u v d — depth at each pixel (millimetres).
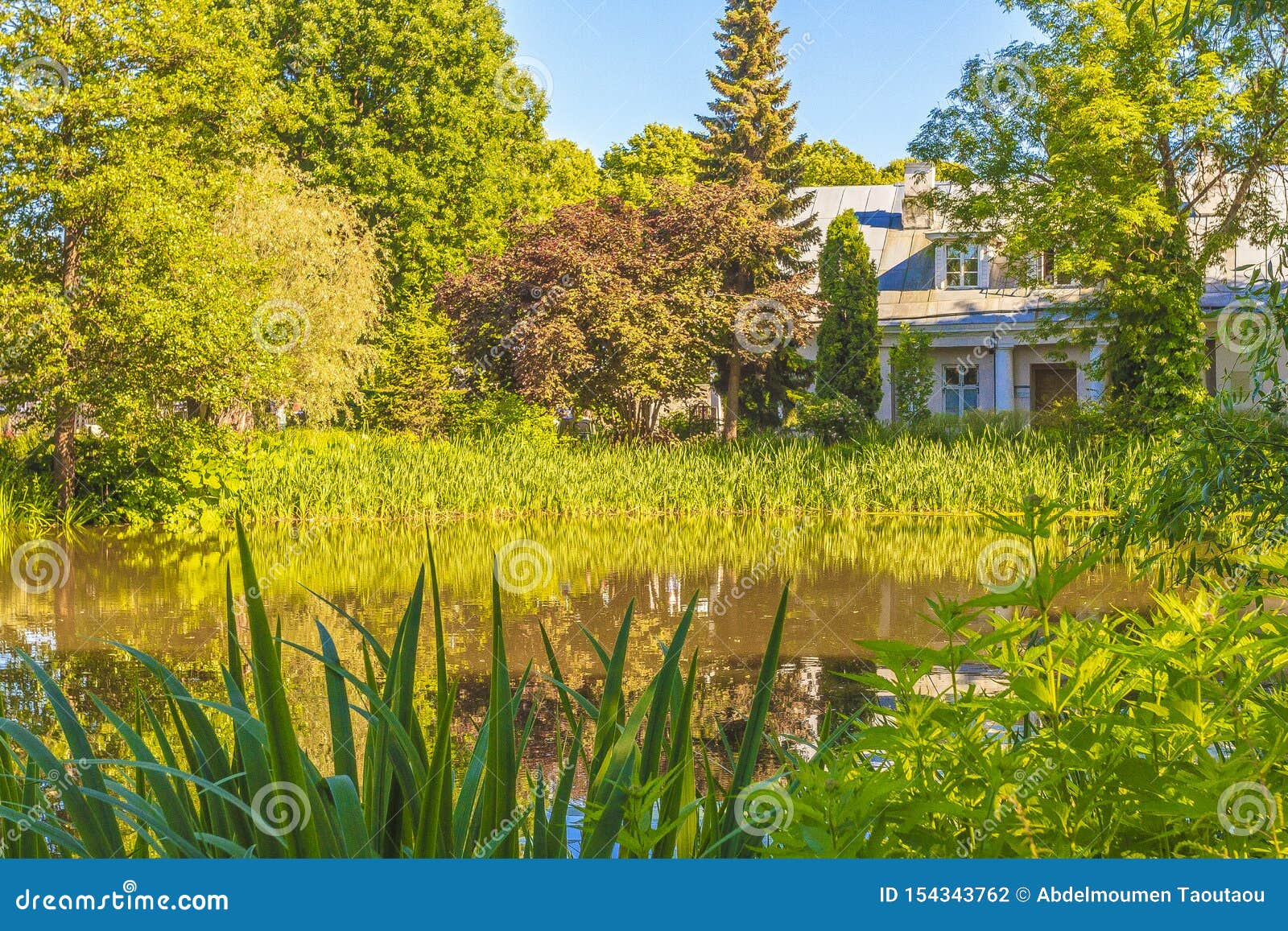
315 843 1440
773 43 34594
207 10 18875
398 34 33312
